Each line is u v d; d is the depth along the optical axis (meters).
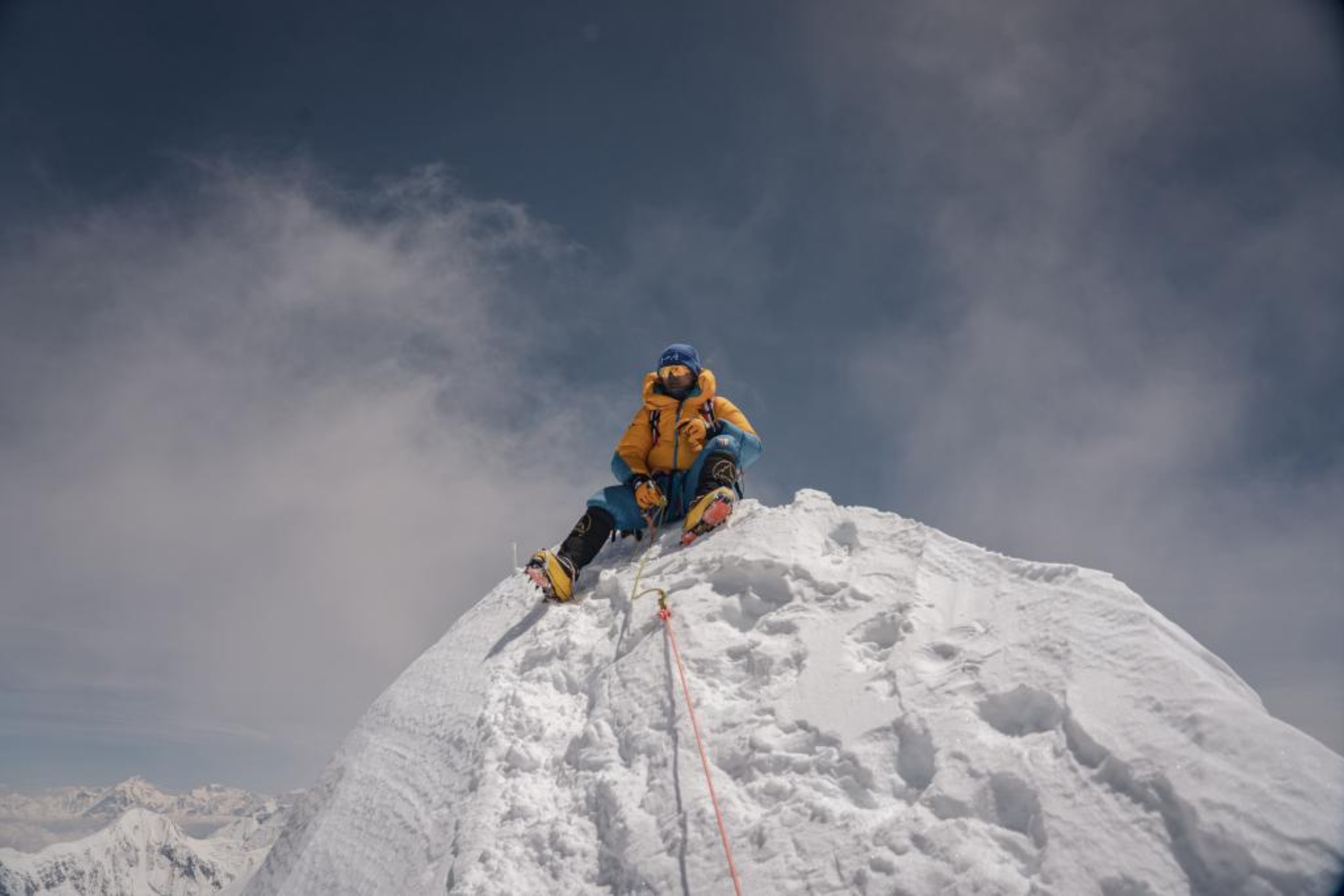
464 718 4.17
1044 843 2.29
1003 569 3.51
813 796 2.74
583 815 3.18
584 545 5.08
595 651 4.15
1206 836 2.11
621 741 3.41
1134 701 2.54
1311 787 2.13
